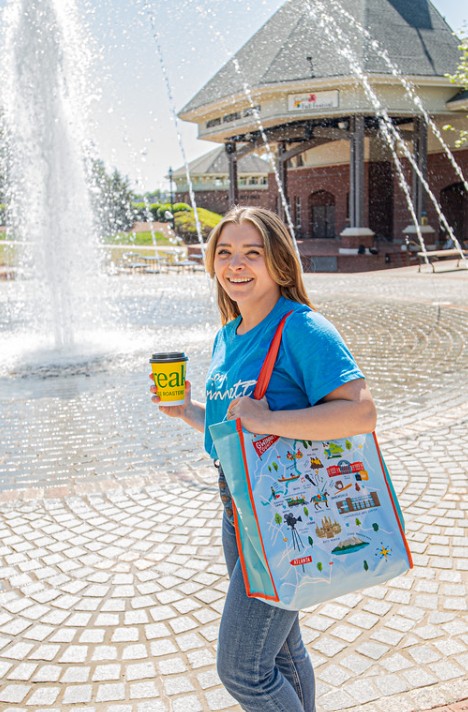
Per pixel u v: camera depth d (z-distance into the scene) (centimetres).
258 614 176
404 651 270
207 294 1864
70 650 278
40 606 312
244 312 201
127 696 249
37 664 269
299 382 182
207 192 5966
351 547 169
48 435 590
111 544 376
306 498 169
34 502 439
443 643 274
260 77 2833
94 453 538
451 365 806
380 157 3456
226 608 182
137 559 357
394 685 249
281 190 3228
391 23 2962
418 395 679
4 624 298
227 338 212
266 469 169
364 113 2781
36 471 500
